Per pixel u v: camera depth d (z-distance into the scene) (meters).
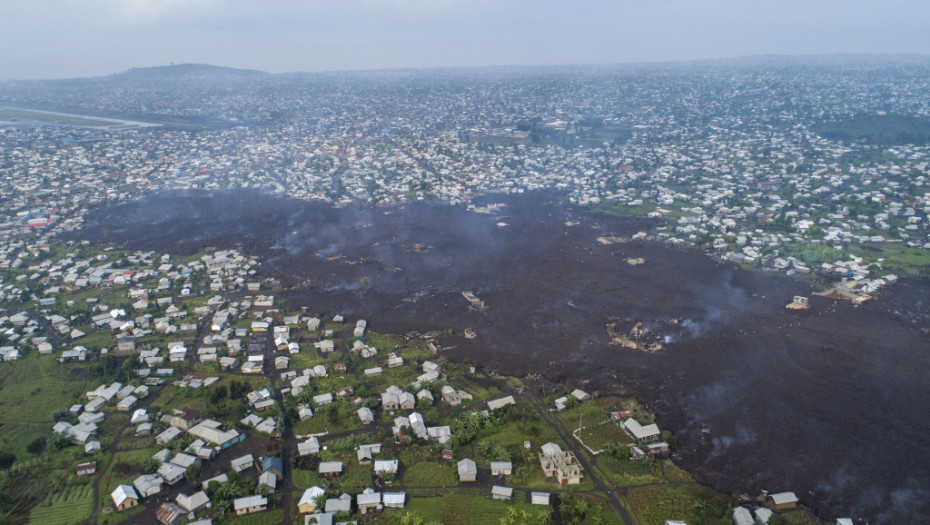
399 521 94.94
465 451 113.19
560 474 103.56
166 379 140.12
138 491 100.38
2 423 121.81
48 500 99.31
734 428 118.50
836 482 102.88
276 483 103.88
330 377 140.00
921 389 129.62
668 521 93.56
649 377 138.00
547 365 144.75
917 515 94.94
